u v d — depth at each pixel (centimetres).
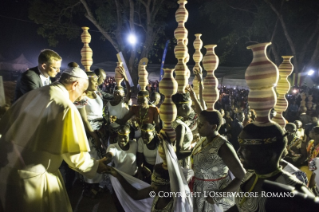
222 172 252
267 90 165
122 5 2172
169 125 245
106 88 2270
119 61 497
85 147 245
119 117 478
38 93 235
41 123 228
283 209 133
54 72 333
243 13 2195
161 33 2298
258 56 169
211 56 273
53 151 232
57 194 248
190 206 243
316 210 125
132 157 392
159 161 287
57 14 2205
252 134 155
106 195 411
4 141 233
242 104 1121
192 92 324
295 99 1355
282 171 157
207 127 242
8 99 362
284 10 1959
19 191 228
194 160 262
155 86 2234
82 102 377
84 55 390
